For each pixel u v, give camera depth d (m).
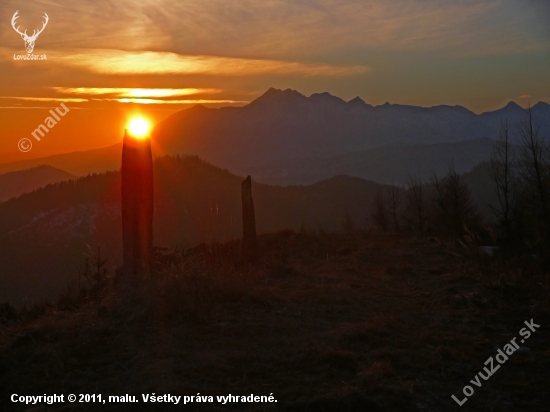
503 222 16.94
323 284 9.08
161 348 5.30
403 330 6.48
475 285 9.25
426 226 23.98
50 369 4.93
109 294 7.59
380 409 4.32
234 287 7.54
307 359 5.25
